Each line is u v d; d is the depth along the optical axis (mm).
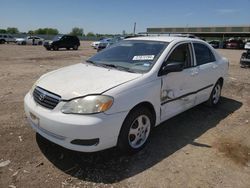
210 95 5840
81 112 3184
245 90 8016
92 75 3820
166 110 4262
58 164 3492
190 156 3838
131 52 4516
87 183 3139
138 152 3875
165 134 4562
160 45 4477
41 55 20406
